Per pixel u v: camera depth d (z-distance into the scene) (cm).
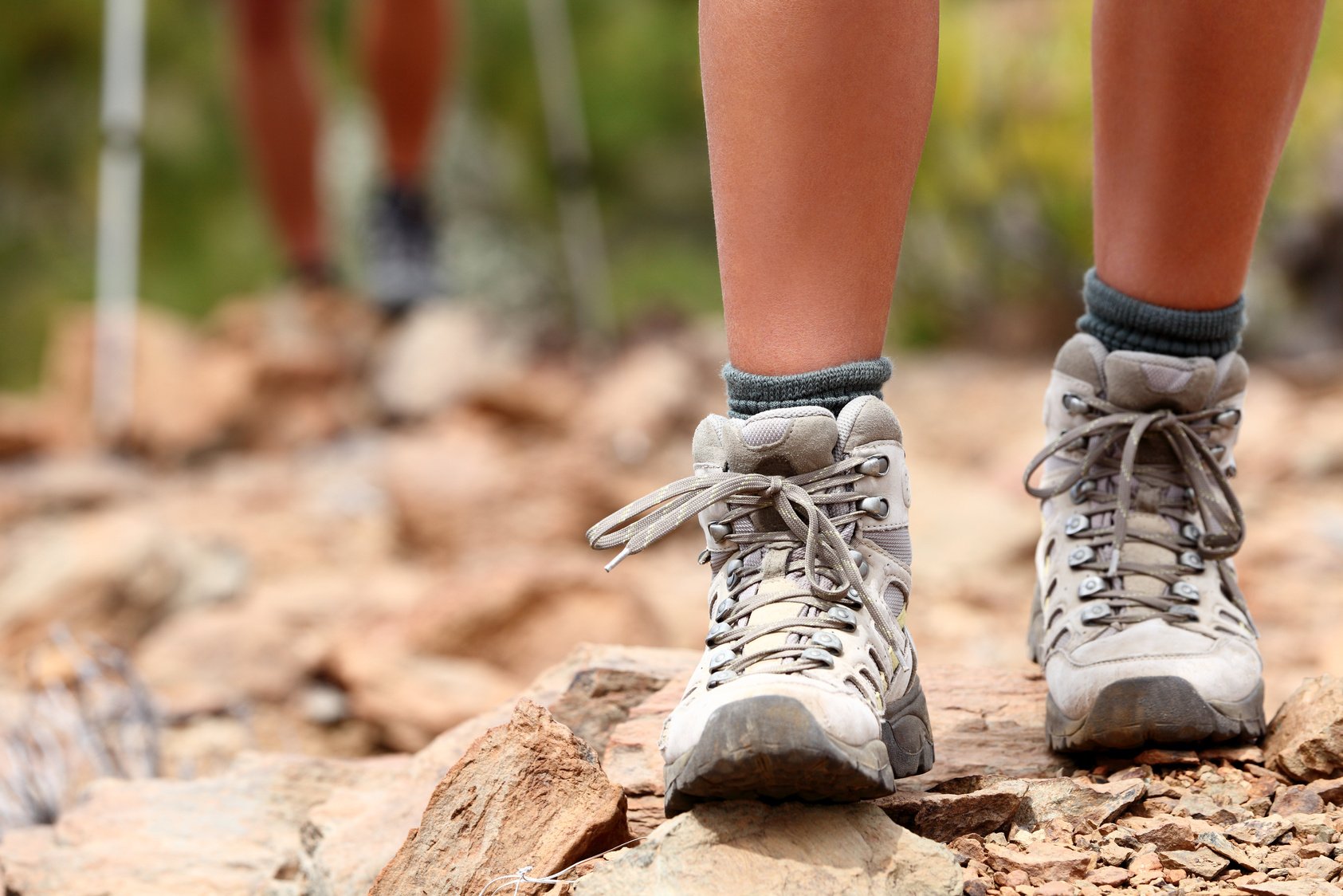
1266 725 171
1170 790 157
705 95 150
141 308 1009
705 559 157
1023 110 791
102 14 1131
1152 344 173
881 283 149
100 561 380
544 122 1140
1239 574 378
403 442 587
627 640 338
